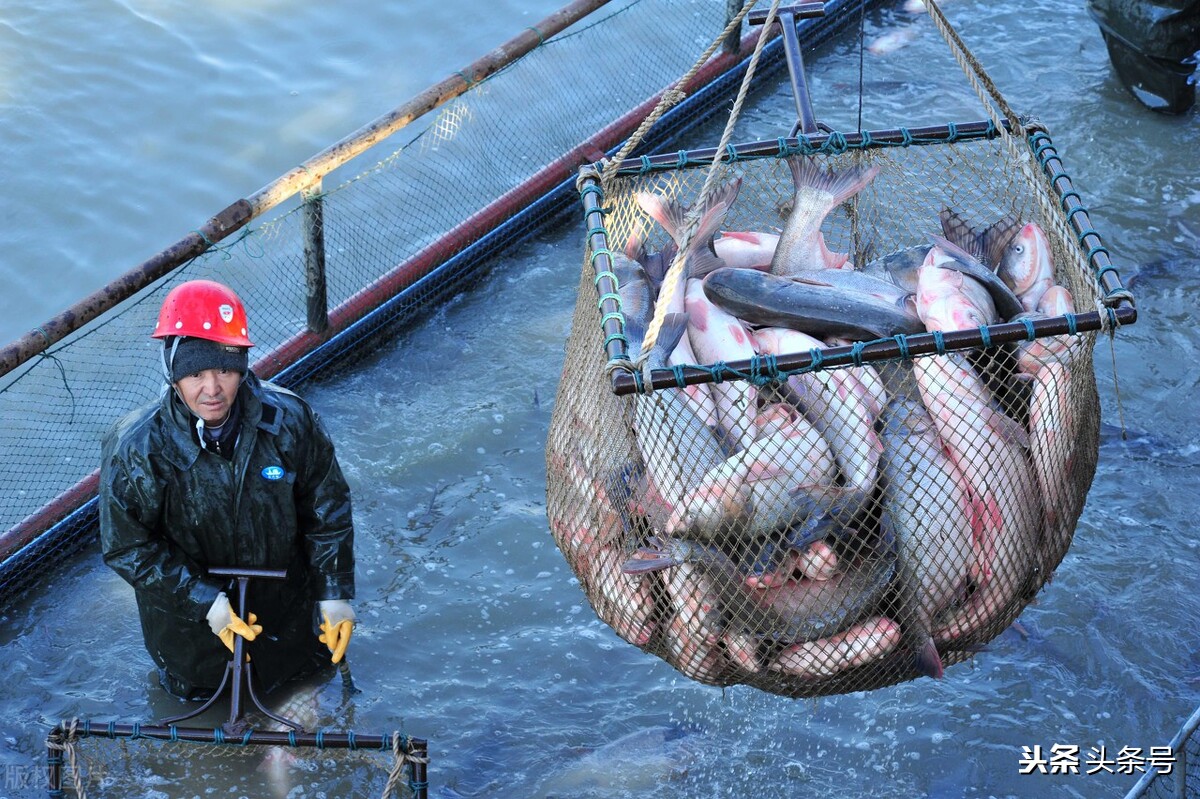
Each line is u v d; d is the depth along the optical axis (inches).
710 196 180.2
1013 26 404.8
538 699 213.0
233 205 250.8
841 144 177.8
